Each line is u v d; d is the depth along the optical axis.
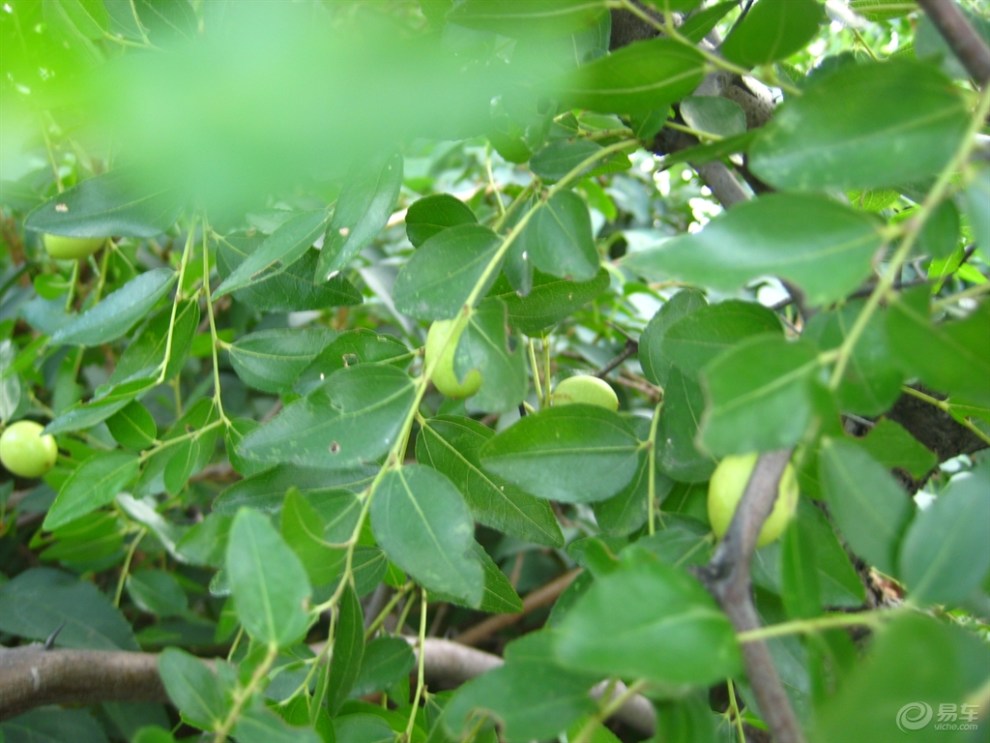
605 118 0.49
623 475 0.35
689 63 0.32
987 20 0.37
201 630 0.65
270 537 0.29
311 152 0.28
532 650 0.29
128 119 0.28
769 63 0.33
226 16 0.35
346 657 0.35
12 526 0.62
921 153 0.28
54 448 0.55
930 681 0.24
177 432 0.43
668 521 0.35
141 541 0.62
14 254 0.68
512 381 0.33
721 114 0.38
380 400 0.35
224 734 0.30
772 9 0.31
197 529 0.36
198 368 0.73
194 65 0.27
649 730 0.57
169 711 0.62
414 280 0.36
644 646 0.25
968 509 0.27
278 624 0.29
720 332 0.33
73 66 0.34
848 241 0.27
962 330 0.26
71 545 0.56
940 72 0.28
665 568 0.26
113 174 0.41
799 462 0.28
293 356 0.43
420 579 0.33
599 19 0.36
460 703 0.28
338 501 0.36
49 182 0.59
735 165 0.39
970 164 0.27
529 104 0.37
